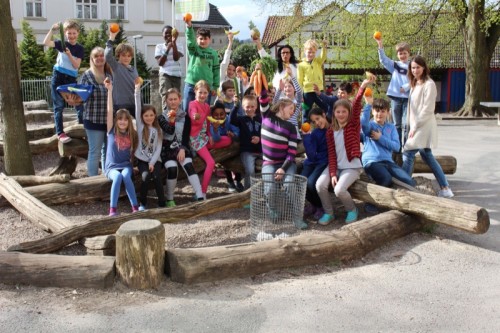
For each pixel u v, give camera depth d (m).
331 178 6.10
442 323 3.72
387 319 3.77
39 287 4.20
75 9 35.34
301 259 4.66
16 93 7.16
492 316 3.83
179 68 8.95
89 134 6.91
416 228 5.66
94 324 3.65
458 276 4.56
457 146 13.17
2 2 6.91
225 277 4.38
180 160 6.57
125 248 4.13
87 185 6.57
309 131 6.47
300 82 8.39
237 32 8.54
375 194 5.84
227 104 8.12
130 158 6.32
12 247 4.58
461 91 33.91
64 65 7.73
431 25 23.78
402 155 7.83
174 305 3.93
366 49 25.58
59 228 5.28
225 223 6.05
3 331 3.54
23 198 6.06
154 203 6.89
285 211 5.91
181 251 4.37
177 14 10.74
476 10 23.69
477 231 5.03
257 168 6.96
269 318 3.76
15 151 7.18
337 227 6.06
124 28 36.19
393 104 7.96
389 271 4.67
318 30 26.08
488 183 8.38
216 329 3.60
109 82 6.19
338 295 4.16
